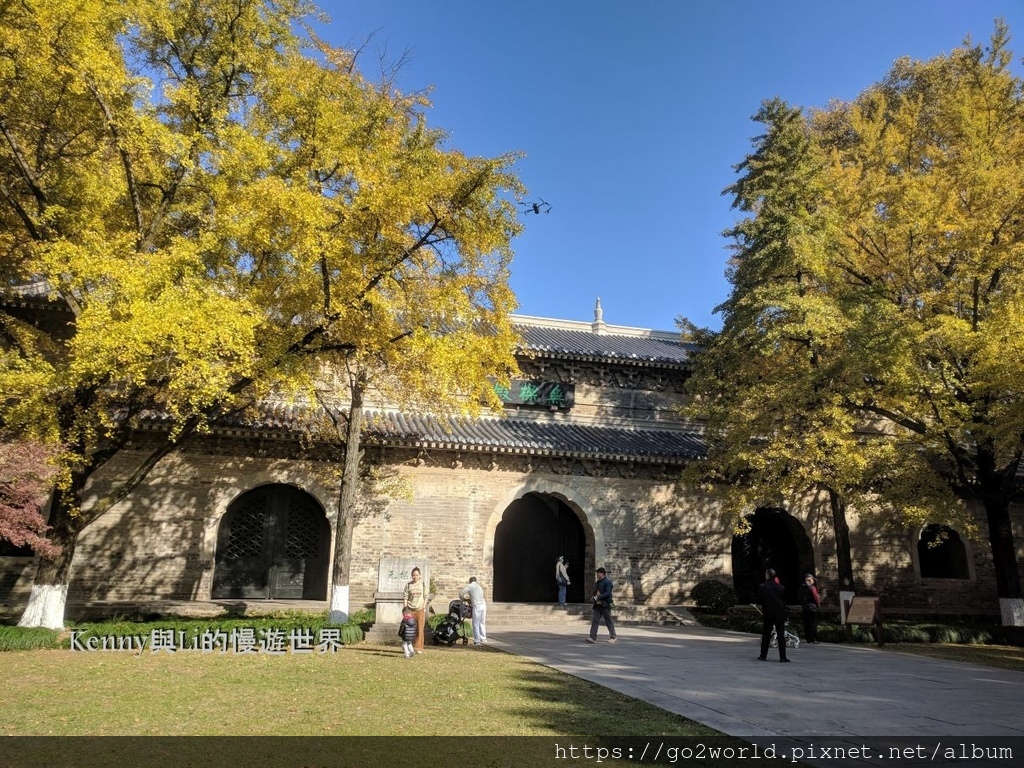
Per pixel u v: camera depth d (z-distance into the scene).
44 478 12.95
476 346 14.50
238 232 13.05
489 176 14.80
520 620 22.88
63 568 14.76
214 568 22.05
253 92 15.34
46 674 10.59
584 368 28.94
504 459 25.20
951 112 21.08
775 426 20.38
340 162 14.12
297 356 14.75
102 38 13.09
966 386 18.61
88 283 13.15
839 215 21.27
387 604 15.89
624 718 8.26
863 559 27.92
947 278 20.09
